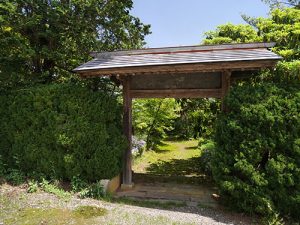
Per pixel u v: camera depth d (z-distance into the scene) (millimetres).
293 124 4934
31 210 5137
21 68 7723
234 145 5344
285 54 6621
